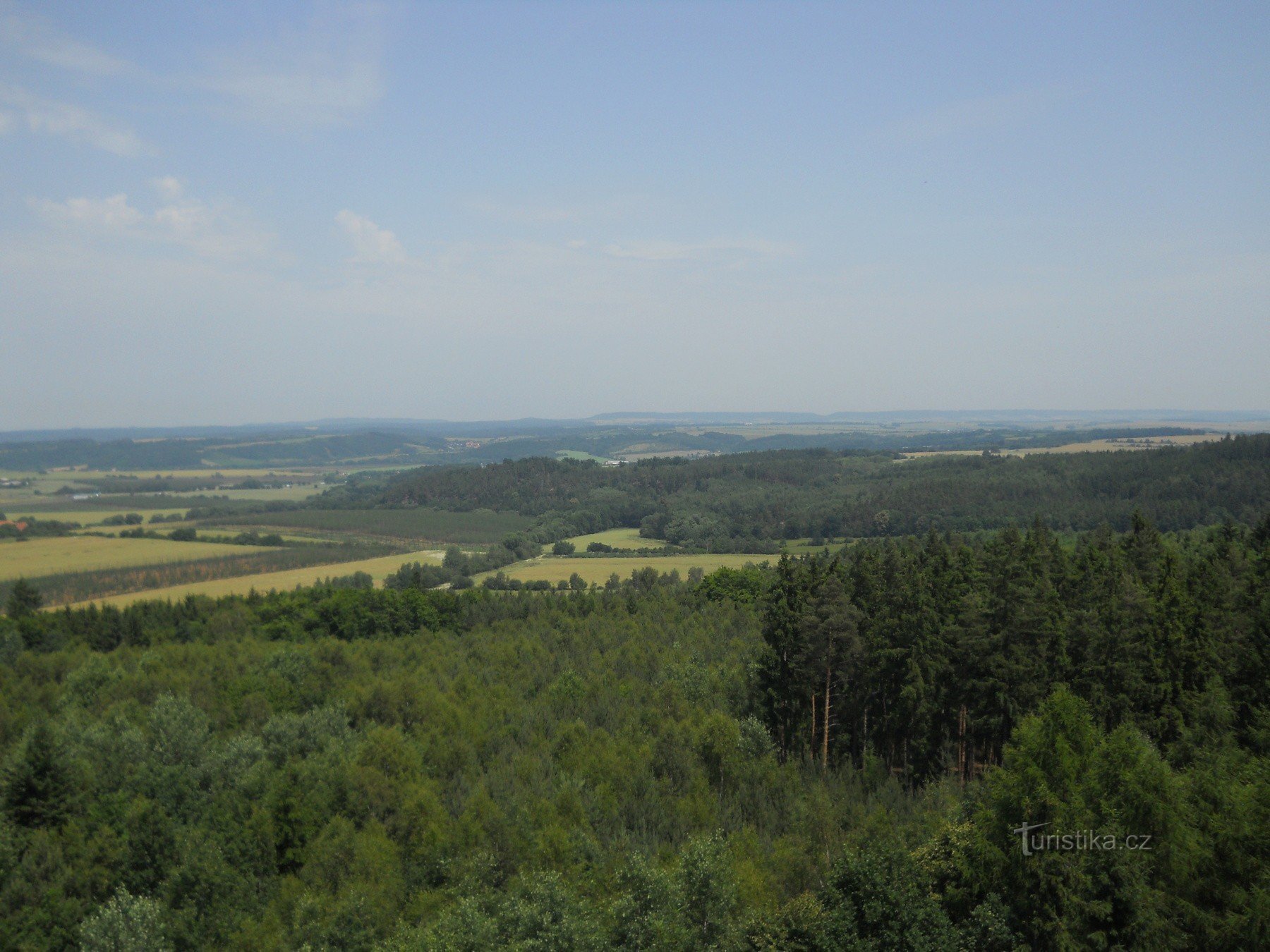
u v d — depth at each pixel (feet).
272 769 187.62
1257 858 106.11
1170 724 164.66
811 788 192.03
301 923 140.15
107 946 134.41
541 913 124.67
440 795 185.98
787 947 110.42
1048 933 107.24
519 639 330.34
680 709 234.79
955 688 195.21
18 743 201.26
